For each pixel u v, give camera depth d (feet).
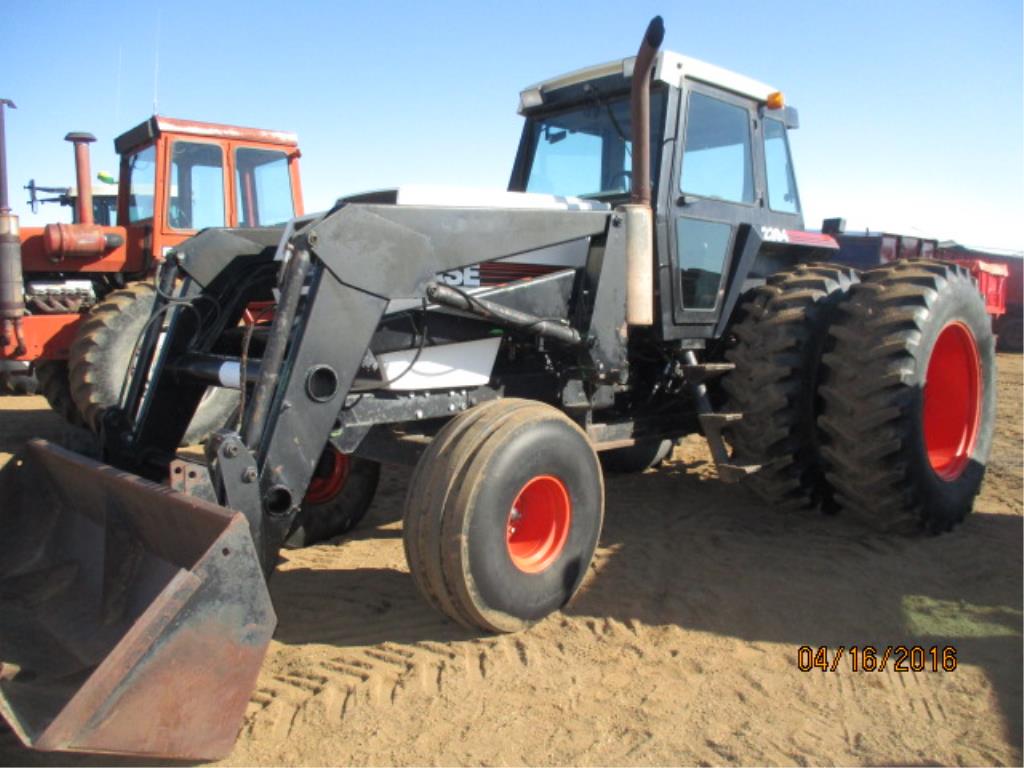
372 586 12.94
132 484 9.57
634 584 12.73
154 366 13.38
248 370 11.30
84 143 23.91
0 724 8.87
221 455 9.32
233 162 24.77
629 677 9.96
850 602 12.07
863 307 14.32
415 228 10.89
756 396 14.32
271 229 14.19
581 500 11.63
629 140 15.49
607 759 8.36
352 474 15.37
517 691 9.64
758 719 9.09
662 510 16.81
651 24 11.95
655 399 16.61
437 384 12.44
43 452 11.35
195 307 12.98
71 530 11.24
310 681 9.85
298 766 8.25
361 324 10.40
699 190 15.35
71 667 9.23
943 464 15.85
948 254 54.85
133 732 7.35
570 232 12.65
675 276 14.75
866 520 14.84
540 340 13.00
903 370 13.64
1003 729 8.87
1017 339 57.82
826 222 19.66
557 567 11.40
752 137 16.58
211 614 7.78
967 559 13.78
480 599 10.40
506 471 10.49
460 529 10.16
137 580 9.90
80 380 20.30
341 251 10.16
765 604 11.98
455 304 11.35
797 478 14.73
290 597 12.51
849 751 8.51
